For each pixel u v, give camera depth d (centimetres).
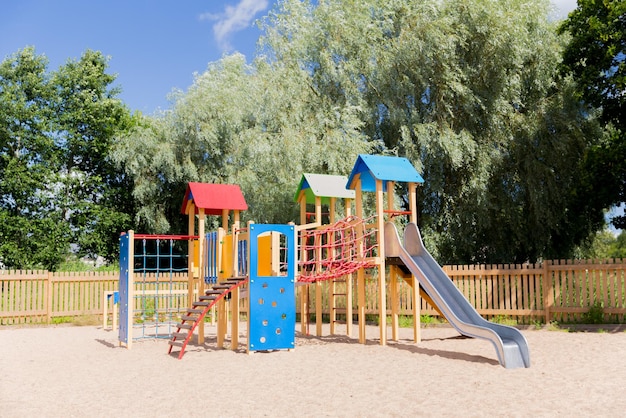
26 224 2742
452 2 2255
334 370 975
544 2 2306
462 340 1424
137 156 2608
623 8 1738
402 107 2305
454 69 2233
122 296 1420
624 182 1877
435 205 2395
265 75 2350
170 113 2564
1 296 2002
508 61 2188
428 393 756
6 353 1295
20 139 2902
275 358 1150
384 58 2270
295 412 662
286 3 2444
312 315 2203
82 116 2969
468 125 2283
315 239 1622
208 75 2695
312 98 2341
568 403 682
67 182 2883
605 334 1426
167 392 793
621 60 1831
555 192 2180
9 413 680
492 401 698
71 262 2869
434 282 1292
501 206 2292
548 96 2286
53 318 2084
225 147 2559
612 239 4466
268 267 1392
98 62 3117
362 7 2372
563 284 1661
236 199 1473
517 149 2233
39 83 2950
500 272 1752
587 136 2217
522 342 1015
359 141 2164
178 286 2333
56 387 849
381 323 1340
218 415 653
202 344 1438
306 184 1653
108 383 876
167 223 2684
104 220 2844
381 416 634
